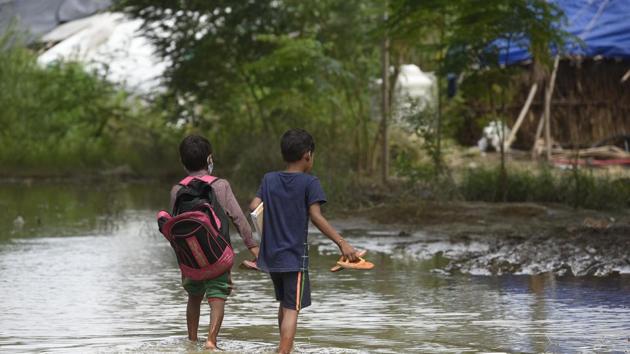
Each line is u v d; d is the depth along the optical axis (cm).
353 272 1880
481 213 2627
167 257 2136
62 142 5238
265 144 3691
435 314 1454
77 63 5384
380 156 4081
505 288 1673
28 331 1359
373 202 3039
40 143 5184
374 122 4144
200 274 1223
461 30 2894
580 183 2902
